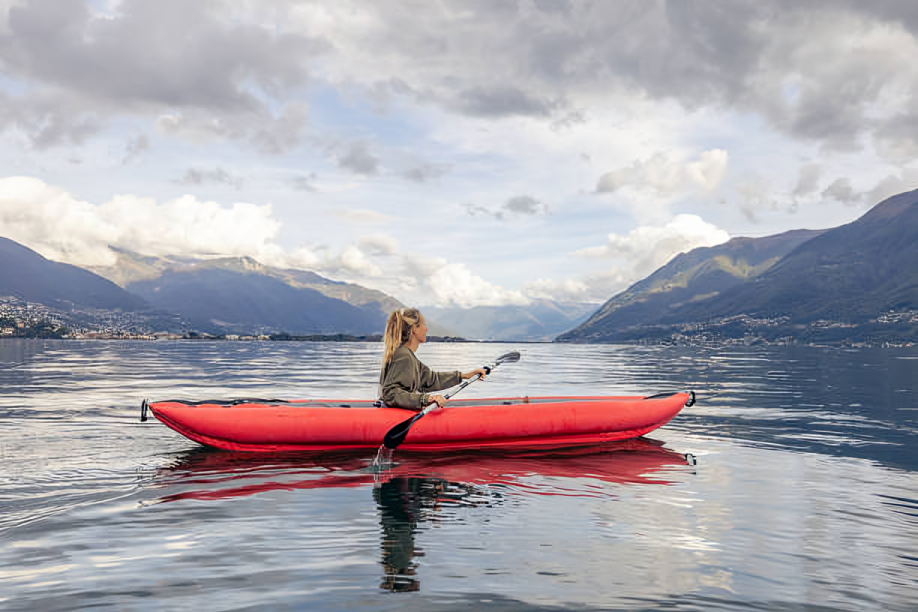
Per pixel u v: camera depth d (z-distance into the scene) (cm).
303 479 448
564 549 293
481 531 321
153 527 322
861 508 376
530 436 592
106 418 779
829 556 288
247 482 435
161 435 643
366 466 501
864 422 788
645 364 2934
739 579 257
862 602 235
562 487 428
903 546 304
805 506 380
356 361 2994
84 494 395
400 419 567
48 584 242
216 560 272
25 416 799
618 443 624
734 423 778
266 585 242
